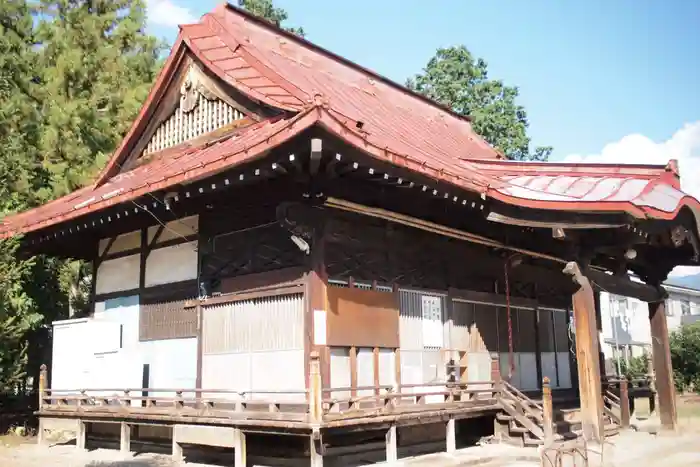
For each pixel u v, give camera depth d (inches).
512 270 644.7
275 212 455.8
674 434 634.8
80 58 926.4
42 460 490.0
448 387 547.5
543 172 576.1
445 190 445.1
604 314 1424.7
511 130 1392.7
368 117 607.8
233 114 532.4
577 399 706.8
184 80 572.4
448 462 451.8
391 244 497.0
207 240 507.8
